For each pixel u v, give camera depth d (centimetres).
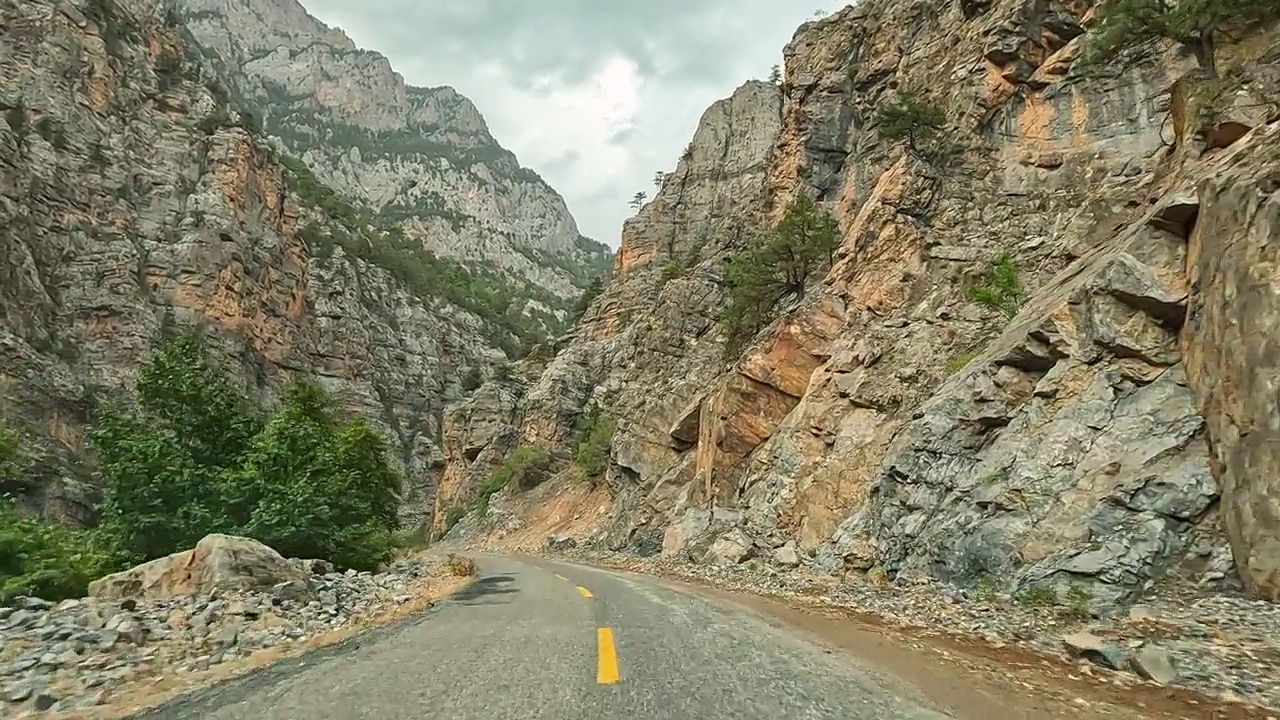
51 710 599
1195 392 1434
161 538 2000
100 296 8025
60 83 8769
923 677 739
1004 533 1536
